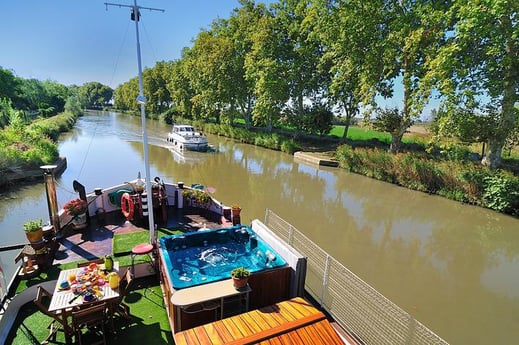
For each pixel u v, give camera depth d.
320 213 12.86
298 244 9.05
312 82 28.78
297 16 28.30
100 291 4.68
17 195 14.63
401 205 14.36
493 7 12.73
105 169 19.38
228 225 9.12
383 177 18.52
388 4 19.81
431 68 16.16
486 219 12.84
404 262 9.05
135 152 25.22
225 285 5.01
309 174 19.69
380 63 20.41
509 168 16.47
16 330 4.87
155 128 44.62
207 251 7.22
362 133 38.31
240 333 3.77
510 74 14.21
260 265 6.48
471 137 16.03
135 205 9.03
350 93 26.48
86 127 44.25
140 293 5.97
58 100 65.50
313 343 3.74
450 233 11.41
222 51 33.00
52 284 5.71
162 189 9.57
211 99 36.44
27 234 6.40
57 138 31.05
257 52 28.70
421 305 7.04
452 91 15.06
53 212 7.98
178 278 5.25
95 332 4.86
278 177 18.62
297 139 30.53
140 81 6.45
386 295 7.33
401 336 5.02
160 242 6.65
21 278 6.17
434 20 16.52
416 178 16.80
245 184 16.69
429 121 22.17
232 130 34.47
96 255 7.20
